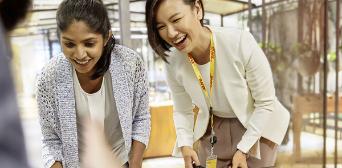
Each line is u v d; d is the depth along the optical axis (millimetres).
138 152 1198
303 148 1556
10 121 282
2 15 447
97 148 536
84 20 943
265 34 1749
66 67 1084
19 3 466
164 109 2748
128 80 1147
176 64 1251
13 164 276
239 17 2027
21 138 285
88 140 563
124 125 1148
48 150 1095
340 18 1618
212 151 1312
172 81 1322
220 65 1187
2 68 288
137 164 1175
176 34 1068
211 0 2141
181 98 1354
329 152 1615
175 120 1387
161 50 1176
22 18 479
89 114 1127
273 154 1354
